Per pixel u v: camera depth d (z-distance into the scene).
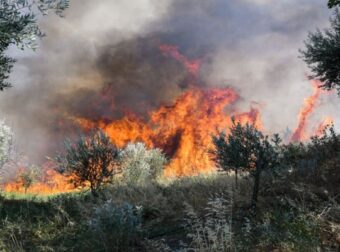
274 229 6.11
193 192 9.82
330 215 6.23
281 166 8.84
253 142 8.41
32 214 10.16
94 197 11.21
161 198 9.64
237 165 8.42
